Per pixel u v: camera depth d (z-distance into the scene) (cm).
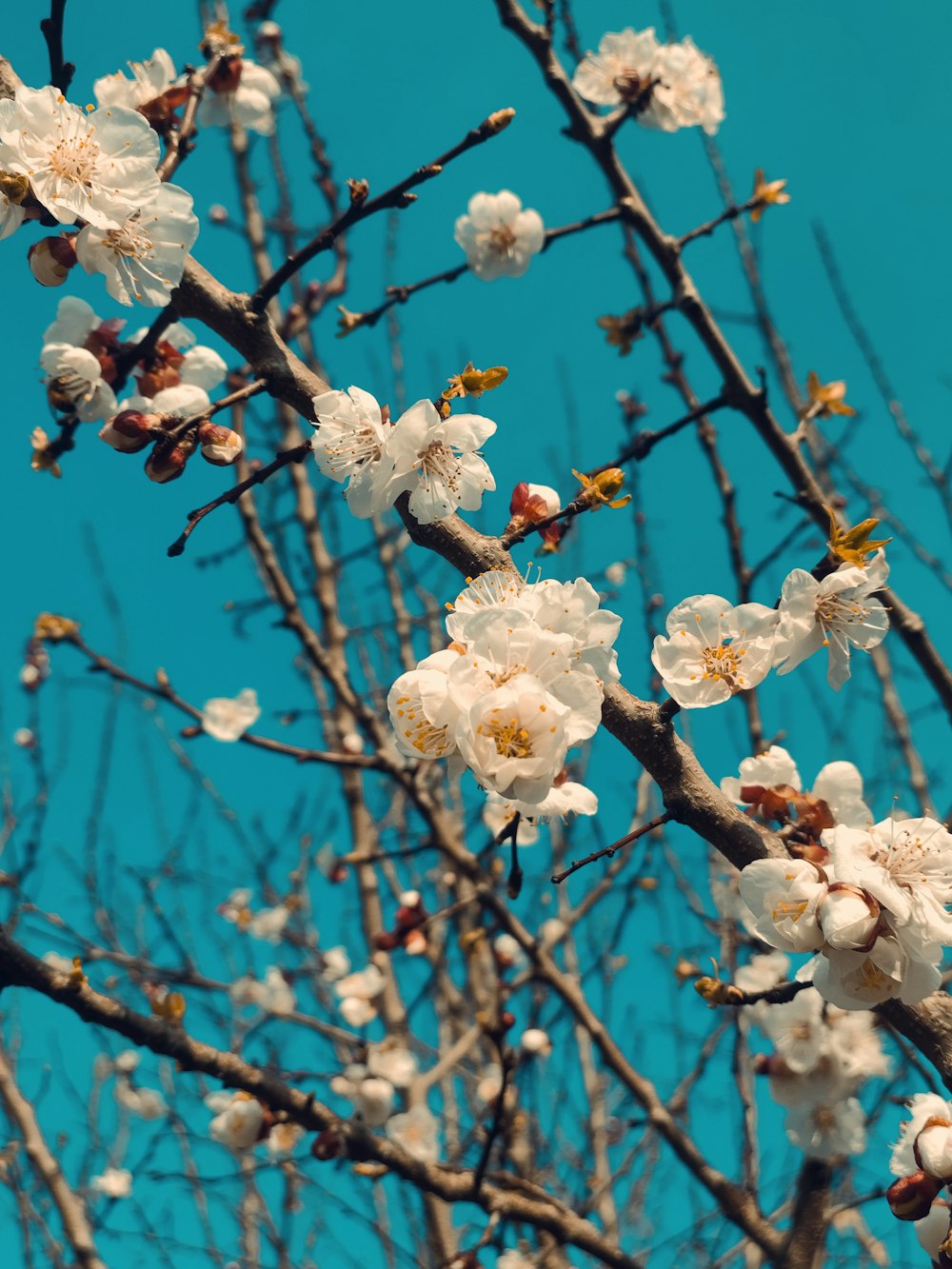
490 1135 80
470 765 62
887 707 100
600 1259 81
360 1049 105
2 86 71
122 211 70
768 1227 82
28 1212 108
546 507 69
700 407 86
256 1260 115
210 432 71
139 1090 119
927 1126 67
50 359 75
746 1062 89
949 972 73
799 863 65
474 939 91
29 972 74
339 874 131
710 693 67
